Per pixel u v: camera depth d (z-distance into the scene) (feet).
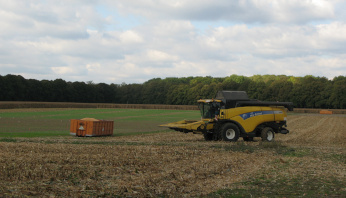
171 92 533.55
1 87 394.11
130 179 35.76
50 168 39.65
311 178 39.22
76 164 42.98
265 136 79.36
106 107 392.68
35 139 77.05
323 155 58.18
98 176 36.86
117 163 44.09
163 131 116.67
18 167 39.50
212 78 613.11
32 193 28.91
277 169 44.65
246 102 79.77
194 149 60.85
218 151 59.47
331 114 311.47
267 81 498.28
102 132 96.12
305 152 61.41
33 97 439.63
